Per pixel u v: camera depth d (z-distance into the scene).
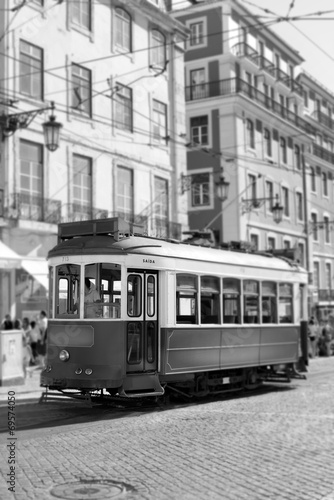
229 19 37.88
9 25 21.78
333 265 49.84
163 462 7.87
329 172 50.84
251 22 40.28
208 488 6.68
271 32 42.19
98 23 26.05
